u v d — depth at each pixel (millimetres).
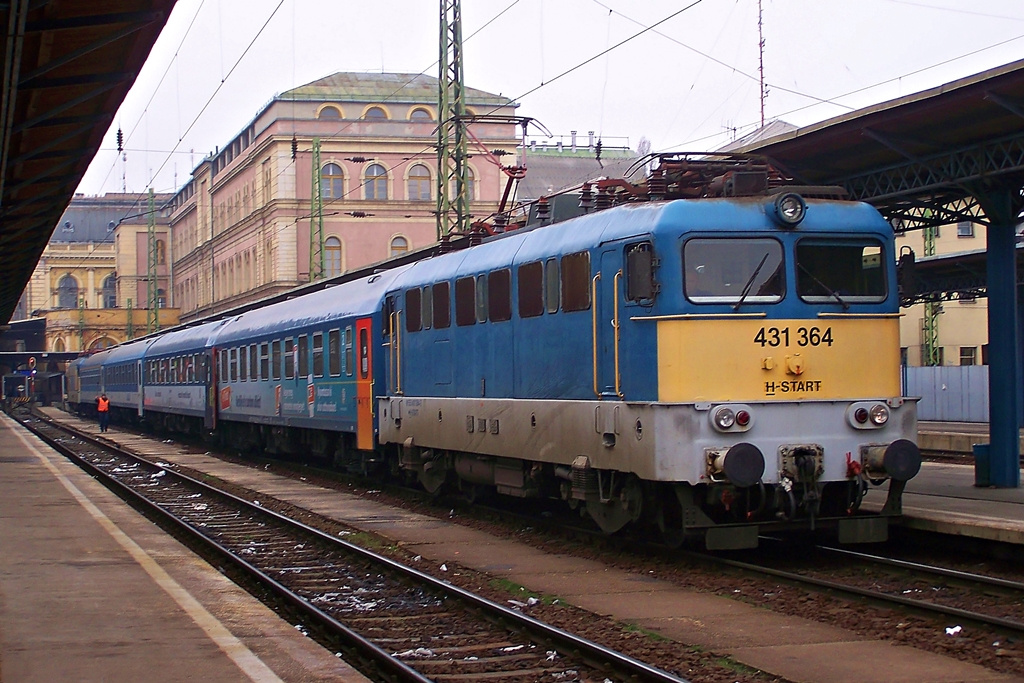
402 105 61875
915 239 50719
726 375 12172
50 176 20844
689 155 13664
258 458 32656
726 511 12789
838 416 12430
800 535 14750
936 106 14695
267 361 29297
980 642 9008
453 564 13406
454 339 17516
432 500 19719
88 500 19656
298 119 60438
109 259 114188
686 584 11820
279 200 60250
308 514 18906
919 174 17281
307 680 7344
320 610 10578
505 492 16391
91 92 15008
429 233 61906
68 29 12797
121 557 12836
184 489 23984
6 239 24859
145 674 7516
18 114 15945
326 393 24125
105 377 61156
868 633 9453
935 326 48469
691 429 11945
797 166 18266
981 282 31969
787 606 10523
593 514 14031
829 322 12539
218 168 77250
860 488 12492
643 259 12227
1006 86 13797
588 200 14805
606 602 10984
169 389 42750
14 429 56438
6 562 12453
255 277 65812
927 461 25031
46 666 7734
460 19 27500
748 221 12422
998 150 15969
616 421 12852
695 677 8148
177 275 93625
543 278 14680
